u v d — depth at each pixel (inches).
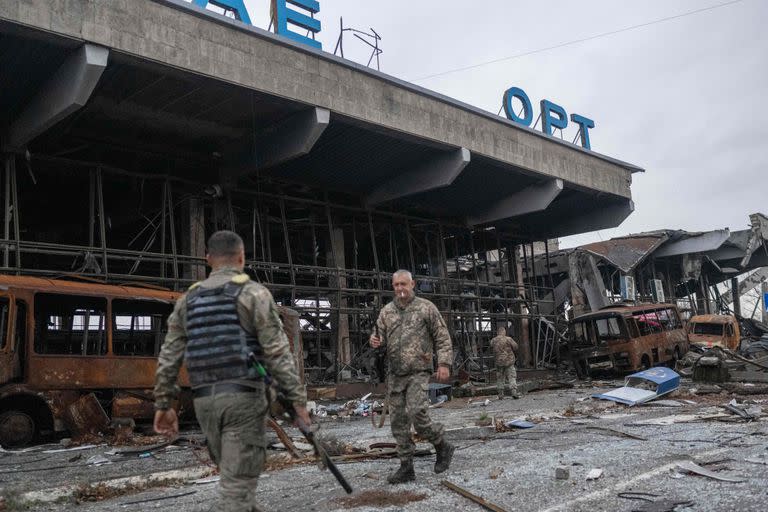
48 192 834.8
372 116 724.0
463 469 231.3
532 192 1034.1
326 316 978.1
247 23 630.5
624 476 205.6
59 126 636.7
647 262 1549.0
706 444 269.0
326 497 195.6
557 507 169.9
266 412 122.1
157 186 789.2
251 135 748.6
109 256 647.8
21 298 402.3
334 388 769.6
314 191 924.6
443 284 1058.1
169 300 474.0
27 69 550.3
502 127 907.4
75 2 505.7
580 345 991.6
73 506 210.2
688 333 1208.2
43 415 398.6
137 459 319.0
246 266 785.6
